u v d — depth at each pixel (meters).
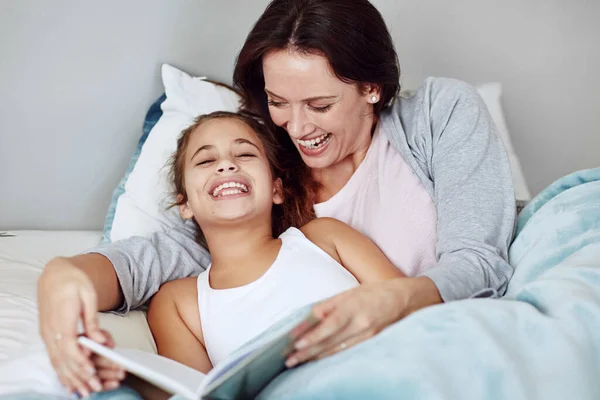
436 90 1.52
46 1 1.92
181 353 1.35
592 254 1.15
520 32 2.19
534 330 0.96
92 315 1.04
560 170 2.28
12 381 1.07
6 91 1.94
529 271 1.26
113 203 1.84
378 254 1.42
